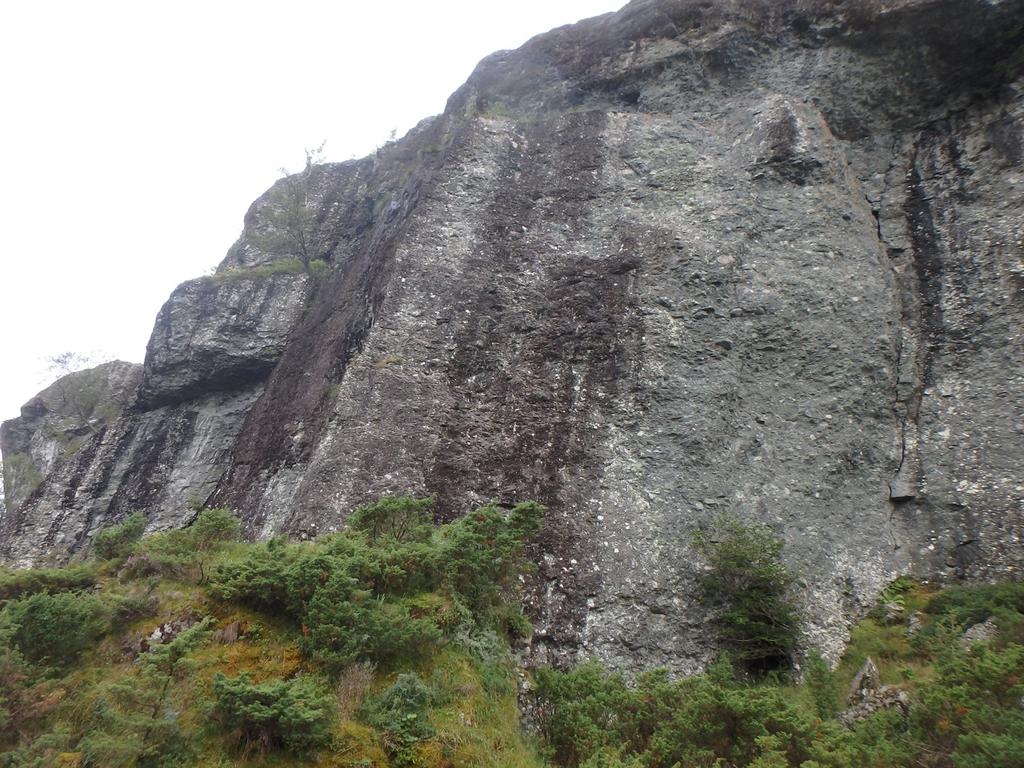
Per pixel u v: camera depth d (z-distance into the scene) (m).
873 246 15.94
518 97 22.62
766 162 17.09
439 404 14.24
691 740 7.79
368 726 6.86
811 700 10.05
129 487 22.53
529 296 15.95
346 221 26.42
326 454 13.52
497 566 9.66
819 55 18.81
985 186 15.81
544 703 9.04
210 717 6.54
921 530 13.10
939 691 7.88
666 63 20.50
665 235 16.27
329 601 7.82
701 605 11.70
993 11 16.48
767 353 14.77
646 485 12.91
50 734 6.39
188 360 23.48
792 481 13.28
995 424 13.30
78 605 8.03
